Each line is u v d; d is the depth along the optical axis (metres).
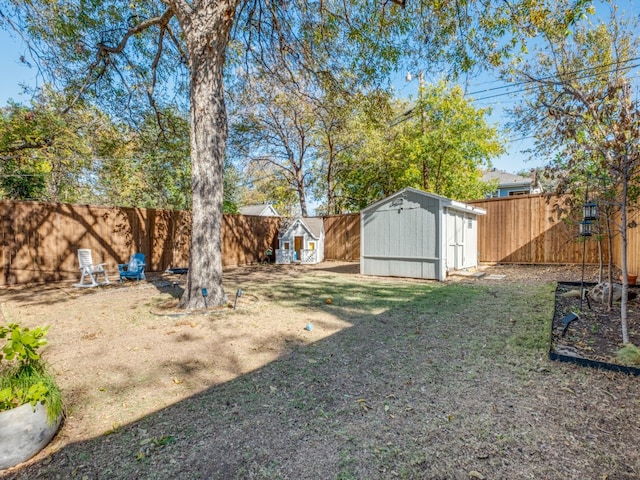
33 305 5.91
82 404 2.48
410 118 15.60
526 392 2.50
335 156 17.38
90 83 7.96
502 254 10.91
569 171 4.35
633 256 7.16
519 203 10.57
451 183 15.02
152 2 7.60
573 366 2.92
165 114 9.86
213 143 5.53
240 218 13.48
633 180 3.73
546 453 1.83
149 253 10.65
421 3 6.14
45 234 8.59
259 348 3.66
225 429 2.14
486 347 3.47
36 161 7.72
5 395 1.81
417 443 1.95
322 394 2.57
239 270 11.55
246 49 7.85
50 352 3.58
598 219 4.77
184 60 8.48
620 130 3.37
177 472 1.76
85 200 14.41
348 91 8.10
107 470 1.78
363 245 9.77
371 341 3.80
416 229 8.71
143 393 2.65
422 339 3.81
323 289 7.33
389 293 6.74
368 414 2.27
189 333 4.21
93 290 7.44
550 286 6.88
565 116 4.18
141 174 12.52
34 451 1.89
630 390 2.47
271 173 19.16
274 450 1.92
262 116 14.84
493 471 1.71
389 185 16.78
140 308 5.59
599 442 1.91
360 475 1.71
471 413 2.24
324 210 21.48
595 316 4.52
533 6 5.44
